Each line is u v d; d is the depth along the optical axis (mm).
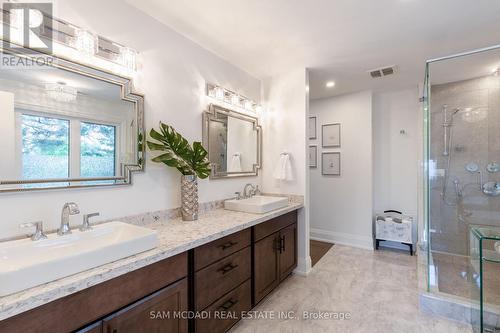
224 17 1835
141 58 1749
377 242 3605
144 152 1753
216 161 2430
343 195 3824
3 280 793
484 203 2805
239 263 1840
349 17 1828
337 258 3225
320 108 4031
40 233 1188
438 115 3004
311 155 4105
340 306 2115
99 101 1518
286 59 2564
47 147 1306
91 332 982
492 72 2686
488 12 1754
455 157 2932
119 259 1108
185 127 2096
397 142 3650
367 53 2428
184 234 1548
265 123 3092
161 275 1270
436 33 2057
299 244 2814
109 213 1567
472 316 1827
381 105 3754
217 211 2320
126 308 1107
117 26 1607
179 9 1739
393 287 2439
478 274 1704
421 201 3367
